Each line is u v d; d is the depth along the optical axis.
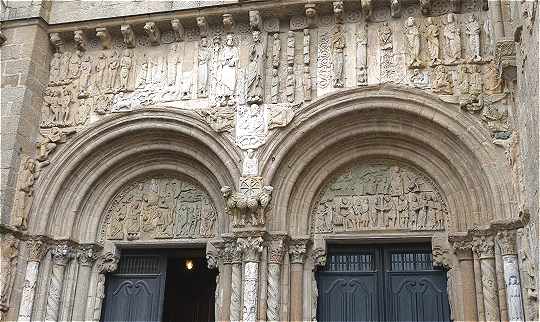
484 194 12.23
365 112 13.41
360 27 14.15
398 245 13.54
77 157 14.52
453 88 13.02
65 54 15.72
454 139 12.78
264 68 14.25
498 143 12.11
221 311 12.98
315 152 13.57
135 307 14.37
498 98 12.53
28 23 15.39
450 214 12.85
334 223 13.52
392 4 13.75
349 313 13.21
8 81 14.84
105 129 14.57
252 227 12.74
